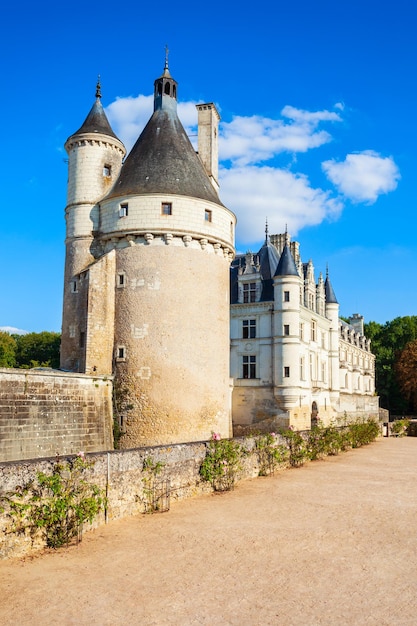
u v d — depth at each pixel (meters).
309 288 49.06
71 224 28.39
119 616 7.42
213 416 26.80
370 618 7.35
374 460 26.45
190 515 13.43
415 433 49.00
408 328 85.06
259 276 44.56
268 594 8.22
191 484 15.84
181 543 10.93
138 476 13.67
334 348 56.25
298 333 42.59
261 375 43.16
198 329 26.58
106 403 25.11
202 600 7.97
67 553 10.26
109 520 12.55
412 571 9.34
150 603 7.86
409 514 13.80
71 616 7.41
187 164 28.30
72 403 22.83
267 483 18.42
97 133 28.69
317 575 9.09
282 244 49.34
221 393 27.53
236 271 47.06
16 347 71.62
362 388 72.56
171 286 26.09
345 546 10.84
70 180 29.03
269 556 10.12
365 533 11.86
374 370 84.06
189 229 26.41
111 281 26.62
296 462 23.47
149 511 13.77
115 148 29.42
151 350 25.66
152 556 10.08
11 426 19.58
